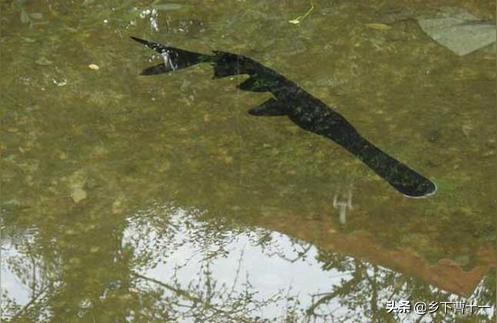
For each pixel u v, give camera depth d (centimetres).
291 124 358
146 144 347
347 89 380
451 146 345
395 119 361
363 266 293
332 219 312
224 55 405
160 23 433
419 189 323
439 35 418
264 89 379
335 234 305
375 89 380
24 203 319
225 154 342
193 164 337
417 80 386
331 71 393
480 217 311
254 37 420
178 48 411
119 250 299
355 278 288
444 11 439
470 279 287
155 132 354
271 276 289
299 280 288
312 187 325
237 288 284
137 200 320
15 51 405
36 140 350
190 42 416
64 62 399
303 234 305
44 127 357
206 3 452
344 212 314
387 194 322
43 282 287
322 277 289
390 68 394
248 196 322
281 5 448
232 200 320
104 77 388
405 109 366
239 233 306
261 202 319
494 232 304
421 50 407
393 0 451
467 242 301
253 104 370
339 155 341
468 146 345
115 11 443
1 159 339
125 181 329
